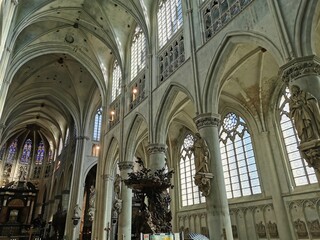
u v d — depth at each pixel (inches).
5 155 1962.4
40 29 989.2
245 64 587.8
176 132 972.6
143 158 1100.5
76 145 1256.2
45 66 1219.9
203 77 479.5
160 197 452.1
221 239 367.2
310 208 504.4
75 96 1330.0
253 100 649.6
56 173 1659.7
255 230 600.7
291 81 304.0
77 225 1093.8
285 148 585.3
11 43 751.1
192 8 573.3
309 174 525.7
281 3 347.6
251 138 653.3
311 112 279.4
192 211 818.8
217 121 448.8
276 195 563.8
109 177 925.2
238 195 668.7
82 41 1066.1
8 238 1517.0
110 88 1055.6
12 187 1801.2
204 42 509.7
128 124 789.9
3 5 461.7
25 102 1433.3
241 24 418.3
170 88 585.0
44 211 1692.9
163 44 706.2
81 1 909.2
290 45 318.0
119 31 935.7
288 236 523.8
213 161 416.2
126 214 669.9
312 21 309.7
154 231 418.6
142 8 775.7
